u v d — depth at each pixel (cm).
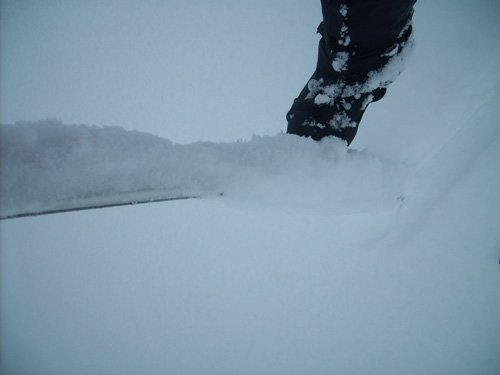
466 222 159
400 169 121
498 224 154
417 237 168
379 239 169
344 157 90
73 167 53
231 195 74
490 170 146
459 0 153
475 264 174
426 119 133
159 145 63
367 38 81
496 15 142
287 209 86
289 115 104
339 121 97
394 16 76
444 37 147
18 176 50
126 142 59
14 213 52
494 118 136
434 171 138
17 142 51
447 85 135
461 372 212
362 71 89
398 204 124
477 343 201
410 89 142
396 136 137
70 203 55
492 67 131
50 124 54
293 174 79
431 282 194
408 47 90
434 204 151
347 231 175
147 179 61
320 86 97
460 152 139
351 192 95
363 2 73
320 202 88
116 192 58
